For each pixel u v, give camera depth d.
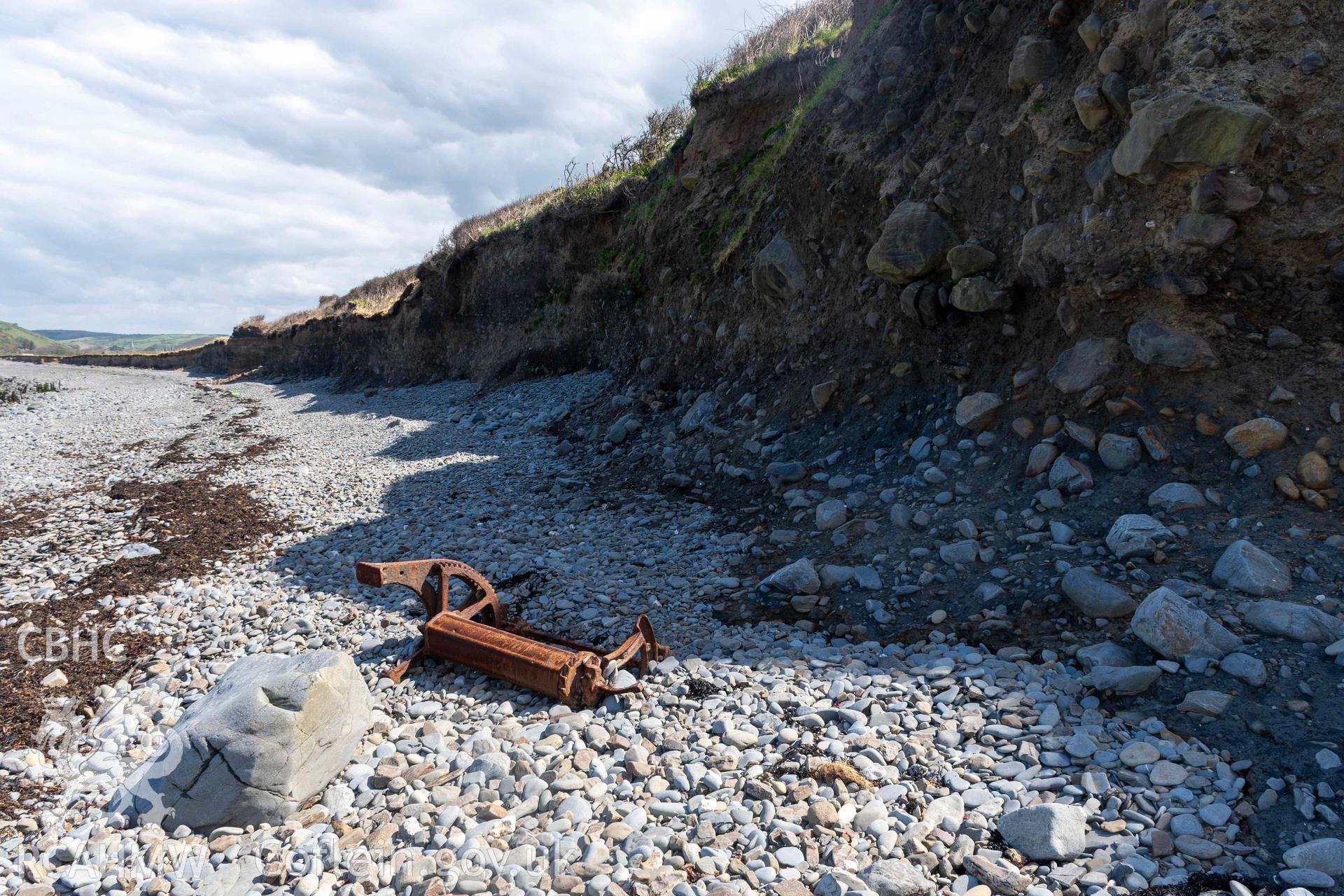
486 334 22.22
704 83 15.89
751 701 4.69
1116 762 3.70
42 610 7.10
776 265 10.97
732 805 3.62
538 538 8.48
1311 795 3.28
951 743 4.02
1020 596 5.49
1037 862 3.13
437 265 25.45
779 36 15.71
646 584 6.95
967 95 8.73
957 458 7.36
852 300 9.88
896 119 9.71
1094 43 7.09
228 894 3.27
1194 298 6.13
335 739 4.15
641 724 4.47
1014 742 3.98
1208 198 5.86
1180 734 3.86
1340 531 4.99
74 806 4.11
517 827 3.59
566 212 19.47
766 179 13.05
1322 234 5.73
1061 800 3.46
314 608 6.88
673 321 14.34
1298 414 5.60
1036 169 7.44
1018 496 6.57
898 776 3.77
